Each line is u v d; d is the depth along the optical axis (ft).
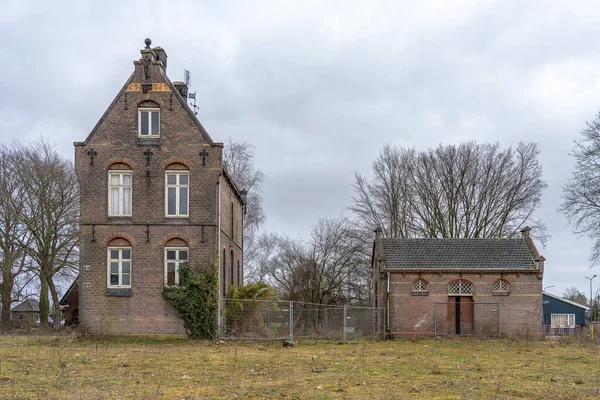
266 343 103.65
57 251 146.51
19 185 146.72
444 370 70.59
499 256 140.56
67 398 47.44
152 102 109.60
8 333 134.10
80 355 79.41
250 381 57.98
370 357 85.35
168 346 95.71
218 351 88.58
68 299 208.95
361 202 202.69
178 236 107.14
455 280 137.18
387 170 193.26
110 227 107.14
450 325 136.05
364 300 199.62
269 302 108.99
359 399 48.98
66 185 147.23
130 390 51.85
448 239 147.13
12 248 149.18
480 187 180.04
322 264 205.26
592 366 79.00
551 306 212.43
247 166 203.41
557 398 51.13
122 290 105.81
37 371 63.36
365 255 196.34
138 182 108.06
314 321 120.88
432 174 186.09
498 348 107.55
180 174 108.88
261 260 228.63
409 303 136.26
